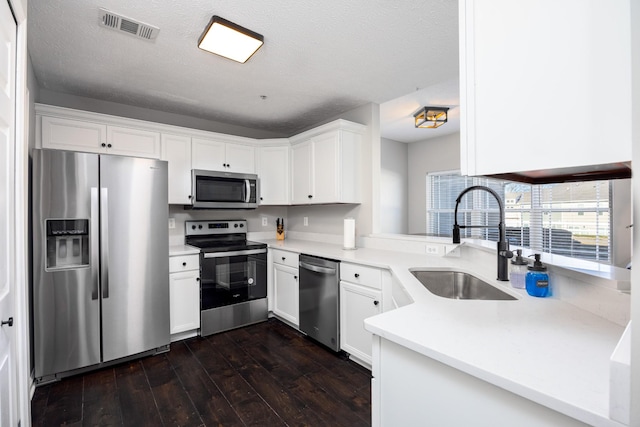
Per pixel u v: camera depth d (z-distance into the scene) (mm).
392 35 1978
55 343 2100
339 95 2938
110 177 2299
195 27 1874
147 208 2473
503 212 1520
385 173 5391
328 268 2555
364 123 3178
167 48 2102
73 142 2574
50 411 1808
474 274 1700
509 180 960
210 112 3400
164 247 2566
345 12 1752
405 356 896
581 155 614
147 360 2434
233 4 1676
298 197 3480
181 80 2596
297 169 3502
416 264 2053
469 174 799
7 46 1161
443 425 803
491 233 4570
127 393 1988
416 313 1059
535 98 679
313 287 2730
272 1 1657
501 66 737
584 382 626
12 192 1245
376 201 3117
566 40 632
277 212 4176
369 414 1787
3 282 1136
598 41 589
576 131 620
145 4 1666
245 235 3840
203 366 2338
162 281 2551
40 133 2436
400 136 5234
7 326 1165
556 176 1003
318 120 3689
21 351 1329
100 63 2293
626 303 915
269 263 3363
